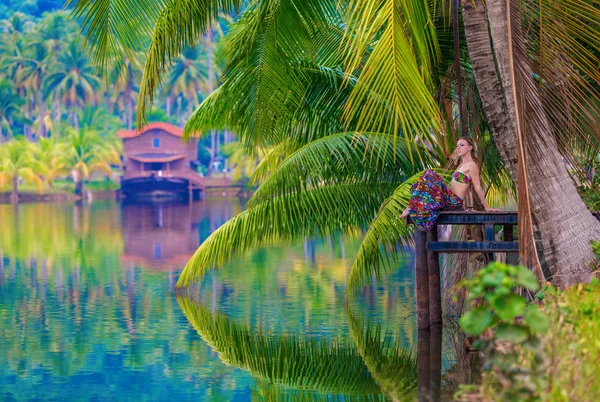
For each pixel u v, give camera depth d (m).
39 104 118.00
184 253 29.39
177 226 43.66
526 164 10.27
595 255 11.30
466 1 12.04
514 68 10.45
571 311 7.67
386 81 10.34
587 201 13.67
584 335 7.07
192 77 111.38
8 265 25.56
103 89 112.31
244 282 21.56
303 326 15.43
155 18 13.67
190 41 14.37
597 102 13.67
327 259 27.36
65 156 88.06
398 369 11.93
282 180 16.22
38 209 65.12
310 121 17.25
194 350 13.63
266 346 13.77
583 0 11.82
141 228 42.16
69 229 41.44
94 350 13.66
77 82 108.44
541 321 6.27
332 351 13.27
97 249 30.83
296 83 16.27
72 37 110.44
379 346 13.52
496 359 6.66
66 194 86.88
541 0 10.88
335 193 16.45
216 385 11.48
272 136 17.69
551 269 11.59
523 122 10.35
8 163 80.00
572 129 11.87
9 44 113.94
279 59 15.62
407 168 15.94
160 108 119.94
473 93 15.44
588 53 10.99
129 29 13.55
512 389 6.46
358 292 19.59
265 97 16.02
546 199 11.50
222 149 91.75
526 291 11.42
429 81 12.21
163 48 13.90
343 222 16.70
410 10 10.59
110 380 11.80
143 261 26.81
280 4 15.10
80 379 11.89
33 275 23.12
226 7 14.41
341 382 11.41
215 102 17.50
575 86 11.20
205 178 94.94
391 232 15.49
